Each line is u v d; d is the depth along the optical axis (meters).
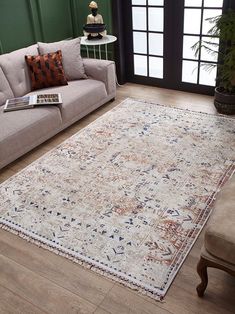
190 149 3.06
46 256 2.13
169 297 1.84
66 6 4.62
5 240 2.27
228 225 1.61
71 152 3.15
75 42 3.87
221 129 3.36
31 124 3.09
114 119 3.69
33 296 1.90
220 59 3.84
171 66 4.35
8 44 3.94
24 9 4.03
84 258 2.09
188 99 4.13
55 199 2.58
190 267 2.00
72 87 3.71
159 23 4.19
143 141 3.24
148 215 2.37
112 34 4.48
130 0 4.23
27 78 3.65
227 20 3.32
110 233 2.25
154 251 2.10
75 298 1.87
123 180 2.73
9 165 3.07
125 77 4.77
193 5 3.86
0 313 1.82
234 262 1.58
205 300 1.81
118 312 1.78
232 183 1.88
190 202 2.46
